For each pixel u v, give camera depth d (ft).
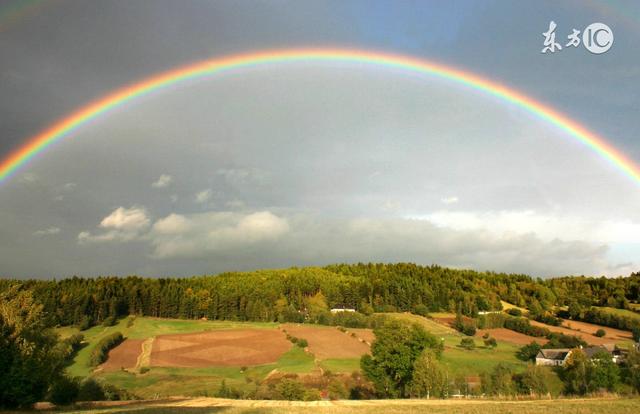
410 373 228.02
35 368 129.70
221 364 374.22
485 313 598.34
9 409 126.41
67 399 157.38
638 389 237.45
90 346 442.09
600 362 255.29
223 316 609.01
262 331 504.43
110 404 157.89
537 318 565.94
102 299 603.26
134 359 397.19
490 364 352.69
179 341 464.24
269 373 330.34
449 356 374.84
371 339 450.30
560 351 371.56
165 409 119.65
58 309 549.54
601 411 104.68
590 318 556.92
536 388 240.53
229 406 131.85
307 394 238.68
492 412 107.14
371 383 267.18
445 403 145.48
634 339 467.93
